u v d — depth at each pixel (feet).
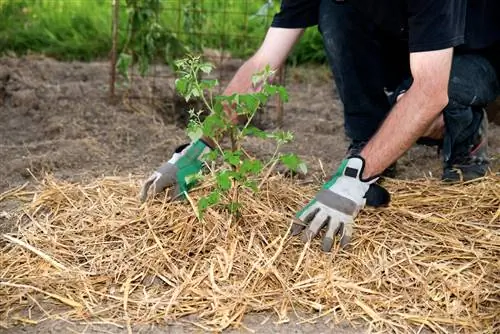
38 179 13.43
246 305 9.60
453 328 9.48
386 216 11.31
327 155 15.10
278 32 12.30
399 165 14.42
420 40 10.21
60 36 22.53
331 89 20.01
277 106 18.28
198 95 10.59
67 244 10.83
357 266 10.32
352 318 9.56
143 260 10.33
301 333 9.27
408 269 10.27
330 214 10.49
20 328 9.29
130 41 18.39
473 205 11.73
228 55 21.54
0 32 21.93
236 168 10.71
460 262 10.49
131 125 16.35
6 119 16.57
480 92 12.09
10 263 10.47
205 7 22.85
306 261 10.26
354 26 12.48
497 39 12.12
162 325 9.35
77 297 9.81
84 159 14.37
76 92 18.15
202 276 10.00
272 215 11.07
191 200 11.07
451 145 12.38
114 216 11.25
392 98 12.98
